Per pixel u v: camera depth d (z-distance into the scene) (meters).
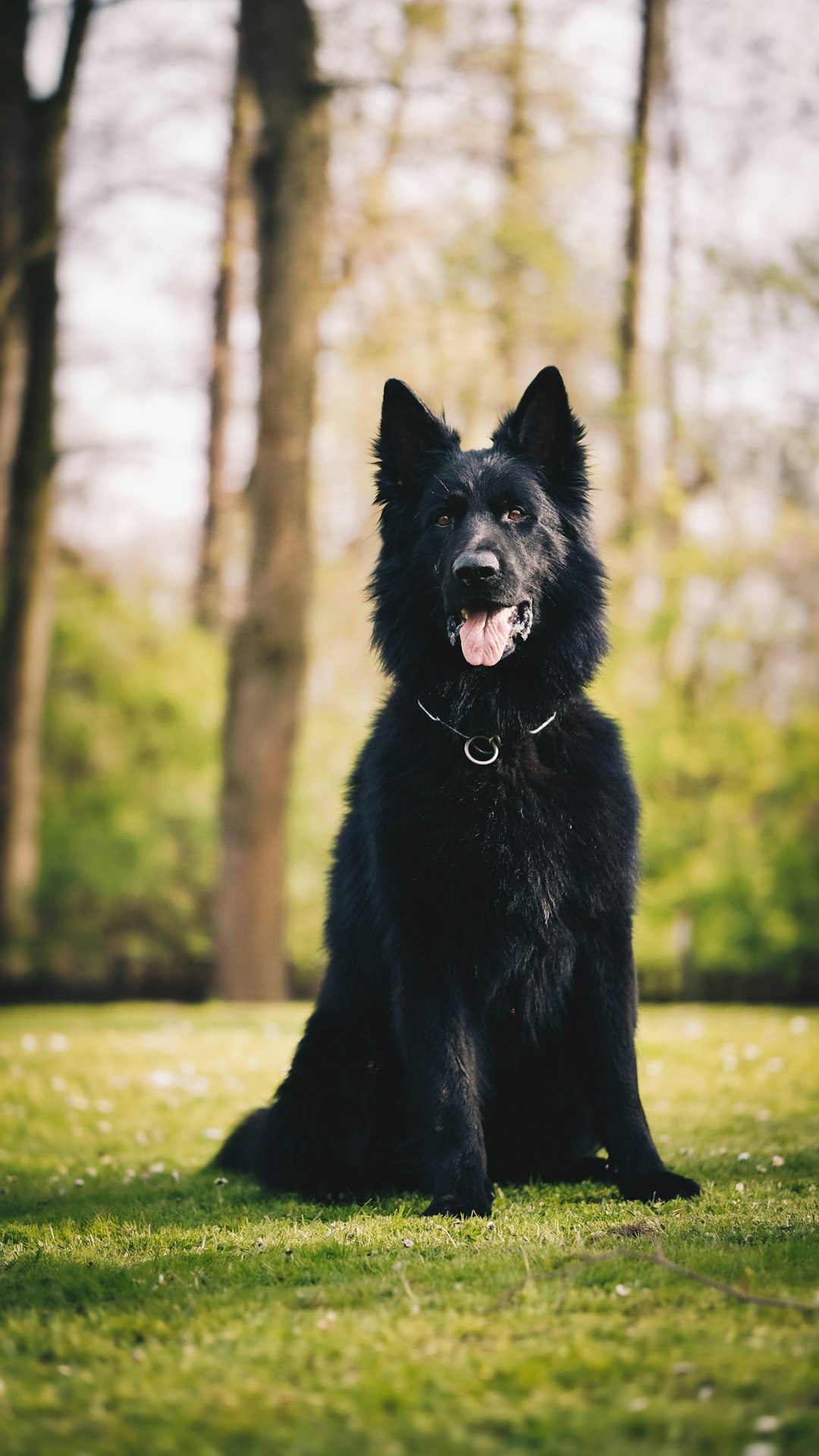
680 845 16.92
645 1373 2.70
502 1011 4.75
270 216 14.95
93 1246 4.16
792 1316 2.99
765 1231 3.84
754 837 16.91
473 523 4.96
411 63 15.55
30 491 18.89
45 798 22.11
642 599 18.52
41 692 19.77
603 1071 4.77
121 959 21.22
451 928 4.64
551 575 5.13
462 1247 3.81
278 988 15.28
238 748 15.24
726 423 19.02
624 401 18.20
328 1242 3.96
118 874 20.98
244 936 15.19
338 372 17.59
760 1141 5.74
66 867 21.25
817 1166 5.09
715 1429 2.42
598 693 17.25
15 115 16.23
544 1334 2.97
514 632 4.80
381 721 5.21
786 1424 2.41
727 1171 5.04
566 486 5.37
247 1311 3.26
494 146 16.66
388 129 16.16
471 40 15.83
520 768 4.73
